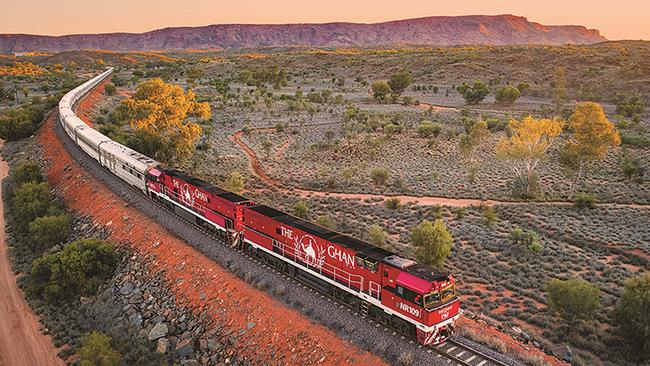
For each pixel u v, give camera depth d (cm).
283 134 11438
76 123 7825
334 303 3039
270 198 6500
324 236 3100
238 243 3906
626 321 3033
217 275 3603
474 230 5338
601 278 4119
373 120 11912
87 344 3158
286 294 3225
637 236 5169
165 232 4350
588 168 8050
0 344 3644
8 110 12262
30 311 4062
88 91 13738
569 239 5144
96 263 4172
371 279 2783
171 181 4712
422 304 2480
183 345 3177
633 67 18725
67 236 5075
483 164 8781
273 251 3512
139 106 6819
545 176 7956
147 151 7006
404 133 11112
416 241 4162
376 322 2811
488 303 3591
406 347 2577
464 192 7019
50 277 4275
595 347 3008
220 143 10269
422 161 9100
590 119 6806
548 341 2984
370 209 6138
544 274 4184
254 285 3400
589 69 19512
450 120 12662
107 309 3756
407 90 19775
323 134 11375
